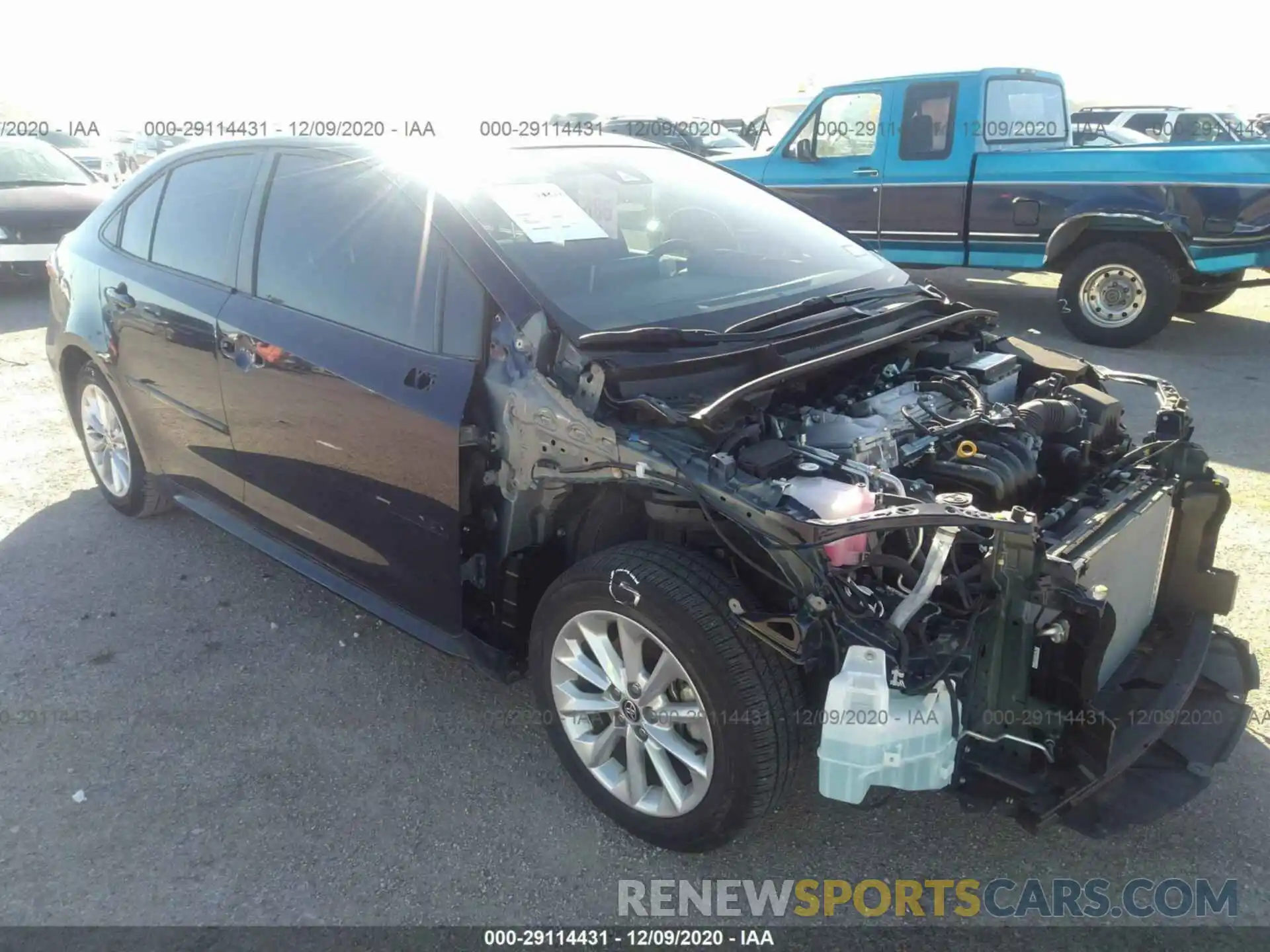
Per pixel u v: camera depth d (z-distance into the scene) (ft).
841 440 8.99
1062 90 31.73
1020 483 9.16
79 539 15.37
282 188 11.85
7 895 8.64
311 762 10.36
